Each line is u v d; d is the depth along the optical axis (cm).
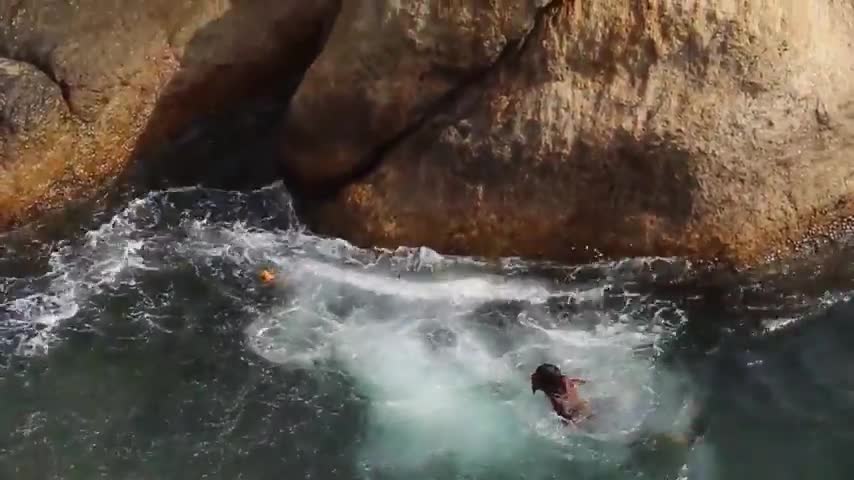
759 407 1003
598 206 1101
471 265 1141
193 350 1078
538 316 1098
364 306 1120
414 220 1145
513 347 1070
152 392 1038
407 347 1075
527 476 952
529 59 1083
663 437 980
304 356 1070
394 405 1019
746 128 1067
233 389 1038
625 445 974
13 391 1040
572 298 1109
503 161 1102
